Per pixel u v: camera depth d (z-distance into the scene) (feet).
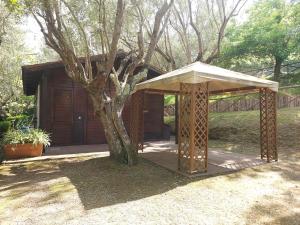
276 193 16.03
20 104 78.84
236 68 62.39
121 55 36.47
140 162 25.02
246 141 36.22
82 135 37.96
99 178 19.90
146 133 42.73
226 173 20.65
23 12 21.47
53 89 36.19
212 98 57.52
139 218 12.76
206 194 15.99
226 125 42.04
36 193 16.79
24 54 63.52
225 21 38.68
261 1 57.88
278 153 28.40
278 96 45.27
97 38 26.20
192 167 19.76
